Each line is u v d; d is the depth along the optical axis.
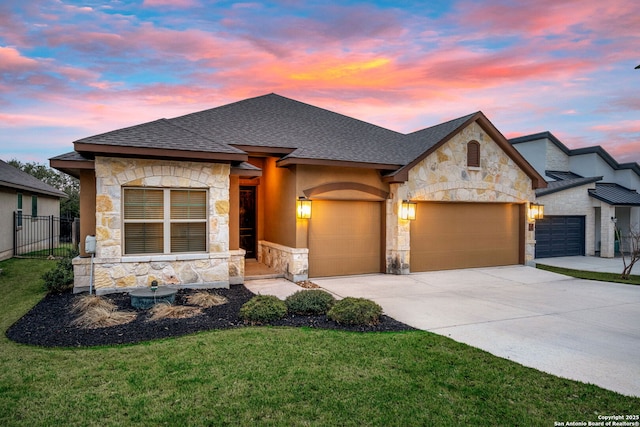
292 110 14.97
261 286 10.34
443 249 13.24
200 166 9.57
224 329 6.49
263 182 13.73
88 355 5.21
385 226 12.45
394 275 12.13
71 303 8.02
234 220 10.70
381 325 6.90
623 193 20.31
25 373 4.62
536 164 23.05
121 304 7.94
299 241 11.11
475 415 3.83
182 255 9.44
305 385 4.39
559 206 18.62
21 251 17.12
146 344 5.69
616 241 20.58
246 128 12.33
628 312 8.09
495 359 5.29
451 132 12.59
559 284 11.26
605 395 4.28
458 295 9.60
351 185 11.76
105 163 8.73
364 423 3.65
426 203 12.95
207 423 3.59
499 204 14.23
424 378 4.64
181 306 7.66
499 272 13.02
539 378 4.70
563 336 6.43
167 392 4.18
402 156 12.64
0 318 7.11
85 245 9.01
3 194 15.23
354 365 4.98
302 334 6.21
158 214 9.37
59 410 3.78
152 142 8.85
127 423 3.57
